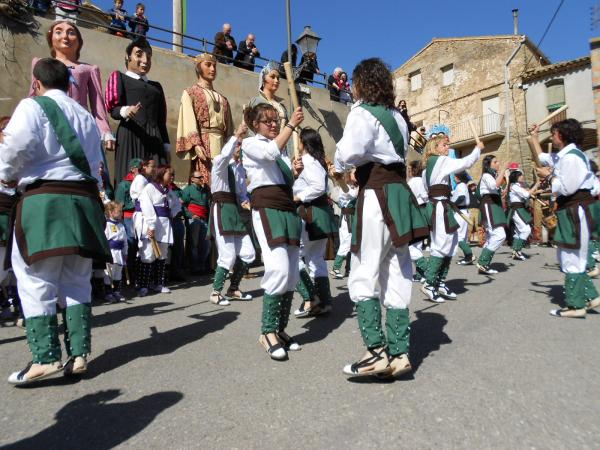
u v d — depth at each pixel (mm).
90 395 2527
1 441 2035
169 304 5074
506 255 9938
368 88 2779
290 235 3311
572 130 4512
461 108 26406
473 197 11359
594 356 3055
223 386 2621
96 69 5258
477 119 25469
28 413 2312
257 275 7160
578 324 3920
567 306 4246
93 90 5195
